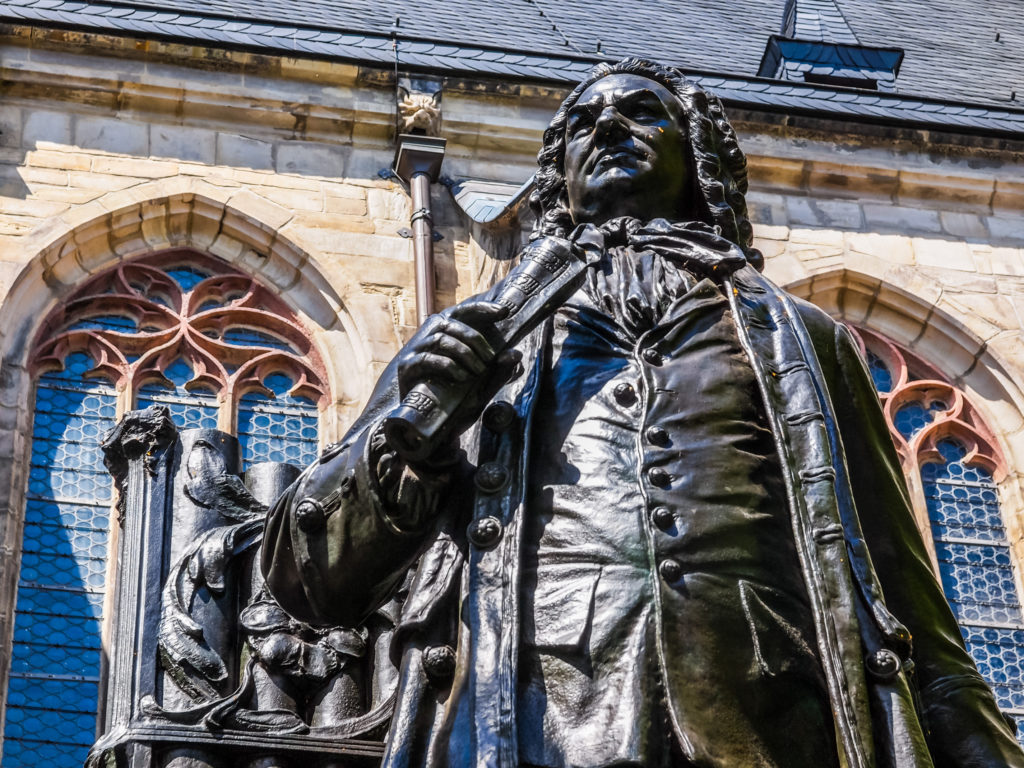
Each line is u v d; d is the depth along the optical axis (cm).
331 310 2370
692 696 740
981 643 2273
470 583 767
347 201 2458
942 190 2642
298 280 2397
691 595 759
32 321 2273
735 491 791
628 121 950
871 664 761
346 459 807
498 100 2566
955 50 3322
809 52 2819
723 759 729
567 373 829
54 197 2373
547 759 727
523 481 786
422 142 2475
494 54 2611
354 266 2398
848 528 801
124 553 1045
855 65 2825
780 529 794
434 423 777
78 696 1966
